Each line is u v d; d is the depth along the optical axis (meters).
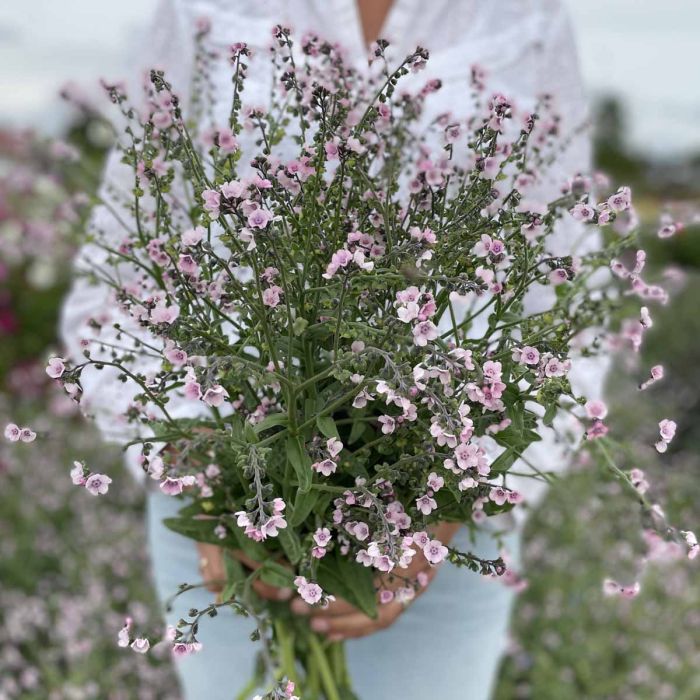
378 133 1.17
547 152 1.55
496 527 1.51
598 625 3.11
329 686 1.32
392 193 1.10
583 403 1.00
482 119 1.23
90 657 2.89
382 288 0.99
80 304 1.58
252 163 0.97
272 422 1.02
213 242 1.28
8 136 3.46
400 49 1.55
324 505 1.10
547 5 1.59
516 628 3.06
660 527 1.10
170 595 1.64
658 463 3.34
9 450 4.14
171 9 1.55
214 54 1.36
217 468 1.18
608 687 2.84
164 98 1.17
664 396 4.97
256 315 1.02
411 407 0.95
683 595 3.28
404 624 1.57
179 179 1.44
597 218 0.99
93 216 1.54
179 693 2.90
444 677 1.60
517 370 1.00
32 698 2.80
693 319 5.27
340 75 1.15
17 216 3.77
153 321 0.97
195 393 0.93
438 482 1.01
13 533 3.71
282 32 1.06
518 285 1.07
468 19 1.56
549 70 1.59
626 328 1.17
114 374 1.49
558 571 3.21
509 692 2.77
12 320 4.77
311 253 1.05
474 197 1.05
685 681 2.99
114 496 4.03
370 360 1.00
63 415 4.27
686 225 1.19
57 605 3.27
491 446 1.30
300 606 1.28
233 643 1.62
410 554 0.98
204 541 1.24
